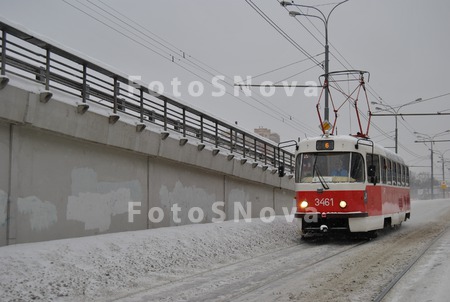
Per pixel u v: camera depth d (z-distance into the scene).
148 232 14.20
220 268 11.86
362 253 13.87
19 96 11.09
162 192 17.44
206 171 20.39
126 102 16.75
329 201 16.27
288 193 30.03
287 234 18.95
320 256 13.51
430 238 17.52
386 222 19.53
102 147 14.45
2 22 10.77
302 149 17.16
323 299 8.25
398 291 8.70
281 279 10.18
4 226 11.10
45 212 12.31
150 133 16.03
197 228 16.08
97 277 9.74
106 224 14.57
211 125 20.86
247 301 8.26
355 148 16.59
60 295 8.58
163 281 10.23
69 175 13.17
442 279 9.60
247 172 23.28
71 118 12.67
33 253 9.94
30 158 11.92
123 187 15.40
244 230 17.52
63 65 13.23
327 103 23.95
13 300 7.96
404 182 23.41
